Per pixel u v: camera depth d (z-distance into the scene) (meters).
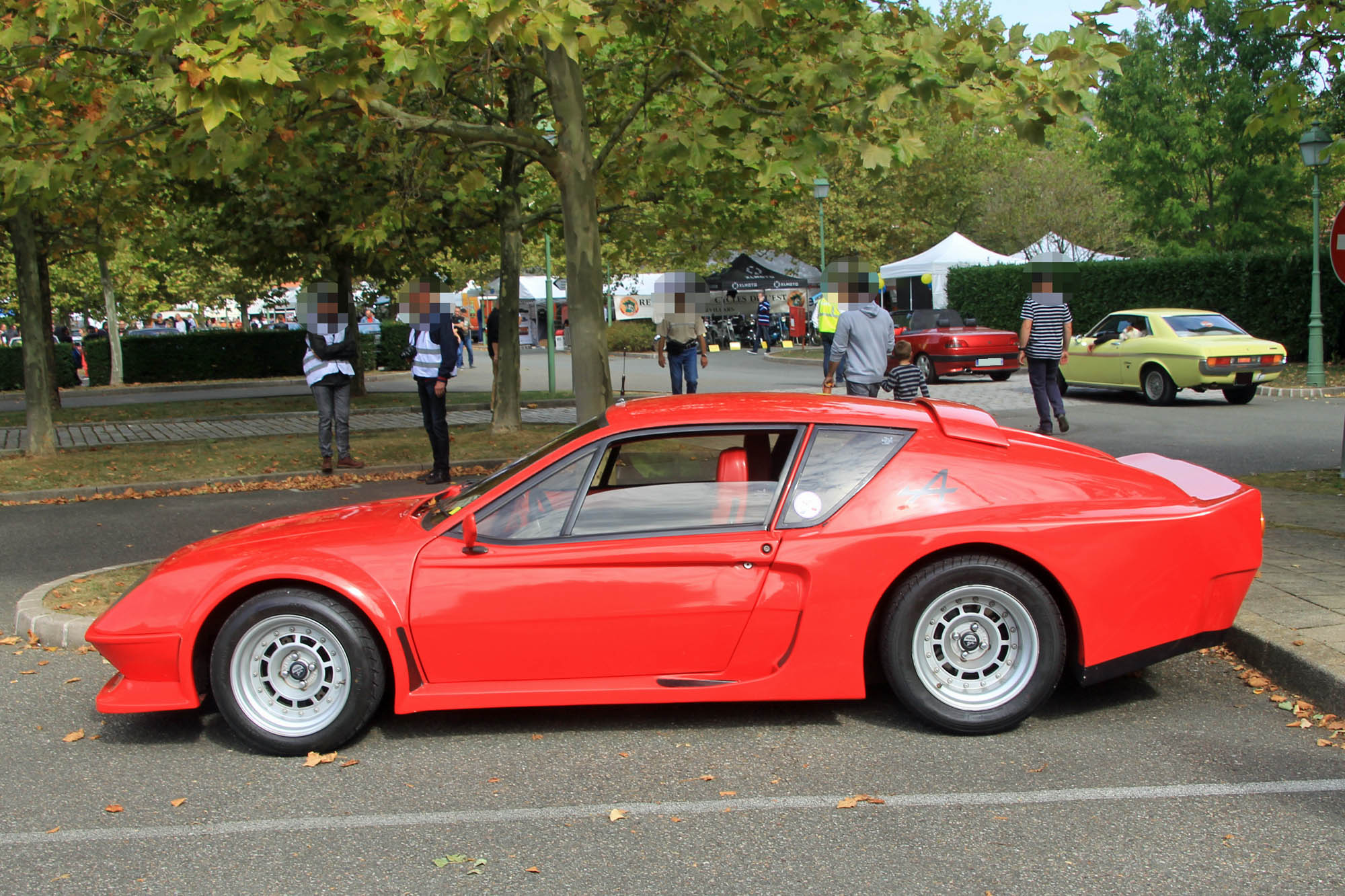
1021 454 4.50
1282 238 41.16
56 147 7.85
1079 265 26.00
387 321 32.88
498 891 3.21
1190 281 23.91
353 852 3.50
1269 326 22.92
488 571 4.33
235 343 30.52
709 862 3.36
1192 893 3.09
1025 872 3.23
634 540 4.36
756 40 8.12
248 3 5.95
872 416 4.59
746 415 4.55
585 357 7.86
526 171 15.62
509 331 14.38
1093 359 18.05
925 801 3.75
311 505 10.04
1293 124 9.24
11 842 3.63
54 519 9.72
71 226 16.42
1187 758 4.07
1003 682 4.35
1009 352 21.75
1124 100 43.12
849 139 7.21
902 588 4.32
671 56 8.48
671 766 4.14
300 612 4.31
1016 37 6.79
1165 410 16.09
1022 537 4.27
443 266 20.12
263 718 4.37
